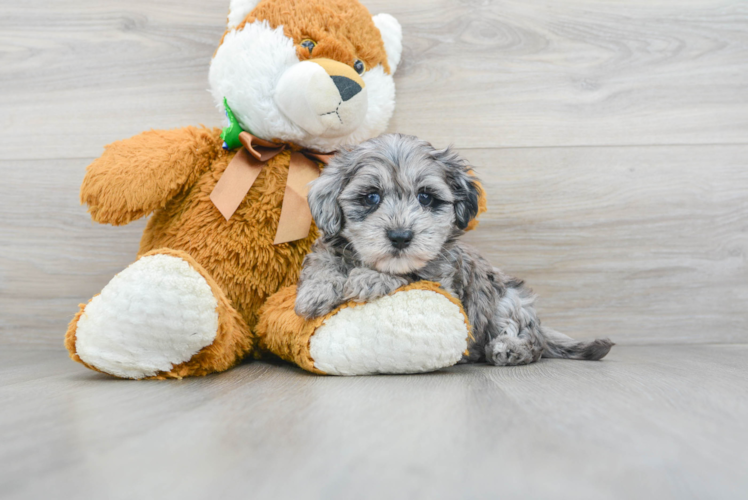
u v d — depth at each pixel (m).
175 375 1.67
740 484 0.78
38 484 0.78
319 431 1.03
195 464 0.85
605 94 2.53
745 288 2.54
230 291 1.98
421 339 1.64
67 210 2.53
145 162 1.91
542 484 0.78
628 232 2.53
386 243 1.64
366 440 0.97
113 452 0.91
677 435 1.01
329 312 1.69
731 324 2.55
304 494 0.74
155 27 2.53
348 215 1.73
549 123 2.55
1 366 2.00
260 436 1.00
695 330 2.53
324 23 2.01
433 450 0.92
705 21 2.55
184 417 1.15
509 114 2.55
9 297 2.52
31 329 2.52
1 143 2.53
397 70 2.53
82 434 1.02
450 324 1.67
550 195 2.55
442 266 1.83
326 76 1.92
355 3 2.12
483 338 2.01
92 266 2.54
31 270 2.52
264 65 1.96
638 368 1.83
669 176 2.53
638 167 2.54
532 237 2.55
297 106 1.93
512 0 2.54
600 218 2.55
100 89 2.54
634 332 2.56
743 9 2.54
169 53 2.53
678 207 2.55
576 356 2.12
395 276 1.73
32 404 1.28
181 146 2.00
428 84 2.54
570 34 2.55
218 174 2.04
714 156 2.53
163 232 2.07
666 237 2.53
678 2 2.55
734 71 2.55
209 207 2.00
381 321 1.64
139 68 2.54
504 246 2.55
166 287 1.61
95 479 0.79
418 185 1.73
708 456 0.90
